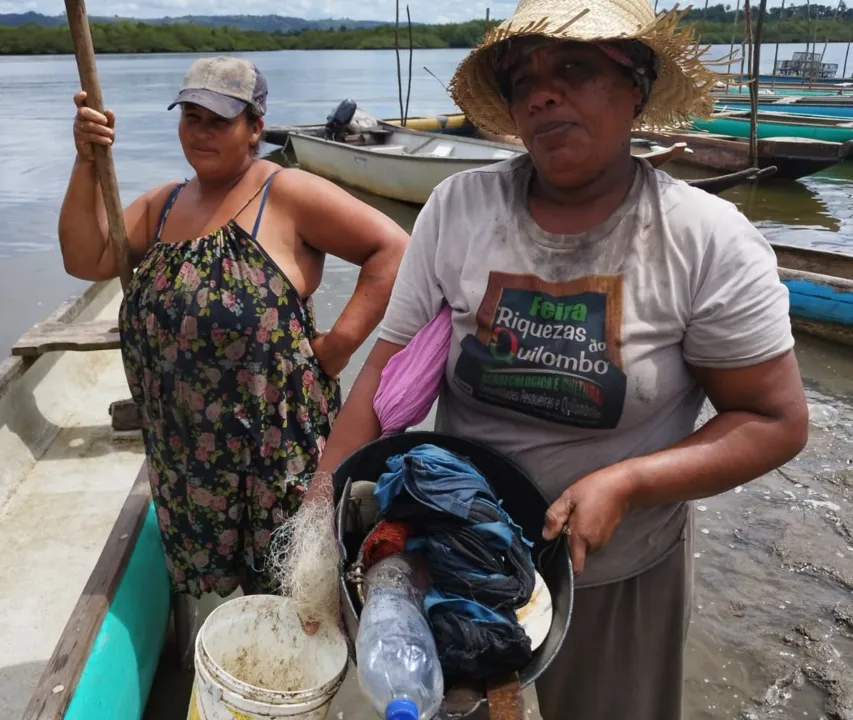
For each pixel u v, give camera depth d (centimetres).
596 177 139
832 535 375
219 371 215
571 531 134
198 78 217
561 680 176
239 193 226
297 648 198
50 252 870
